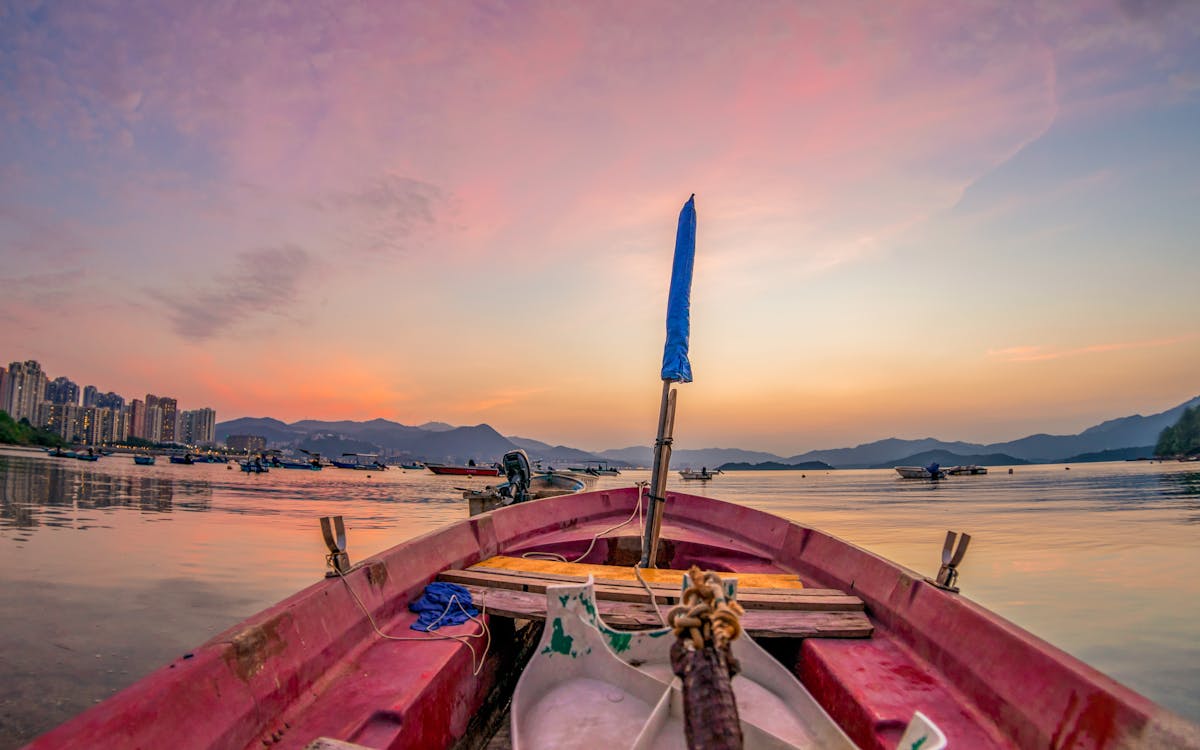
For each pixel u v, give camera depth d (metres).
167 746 2.45
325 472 108.56
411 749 3.18
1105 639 9.45
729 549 7.10
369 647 3.98
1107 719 2.50
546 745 3.16
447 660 3.79
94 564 13.31
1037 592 12.81
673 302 6.67
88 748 2.17
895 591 4.44
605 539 7.57
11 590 10.70
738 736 2.10
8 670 6.95
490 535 6.54
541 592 4.94
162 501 31.08
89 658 7.42
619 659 3.72
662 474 6.33
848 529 25.75
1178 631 9.81
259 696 2.97
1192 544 19.77
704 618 2.41
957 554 4.10
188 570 12.98
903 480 104.75
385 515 28.38
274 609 3.45
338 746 2.62
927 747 2.17
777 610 4.66
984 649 3.35
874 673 3.69
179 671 2.70
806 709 3.35
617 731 3.24
